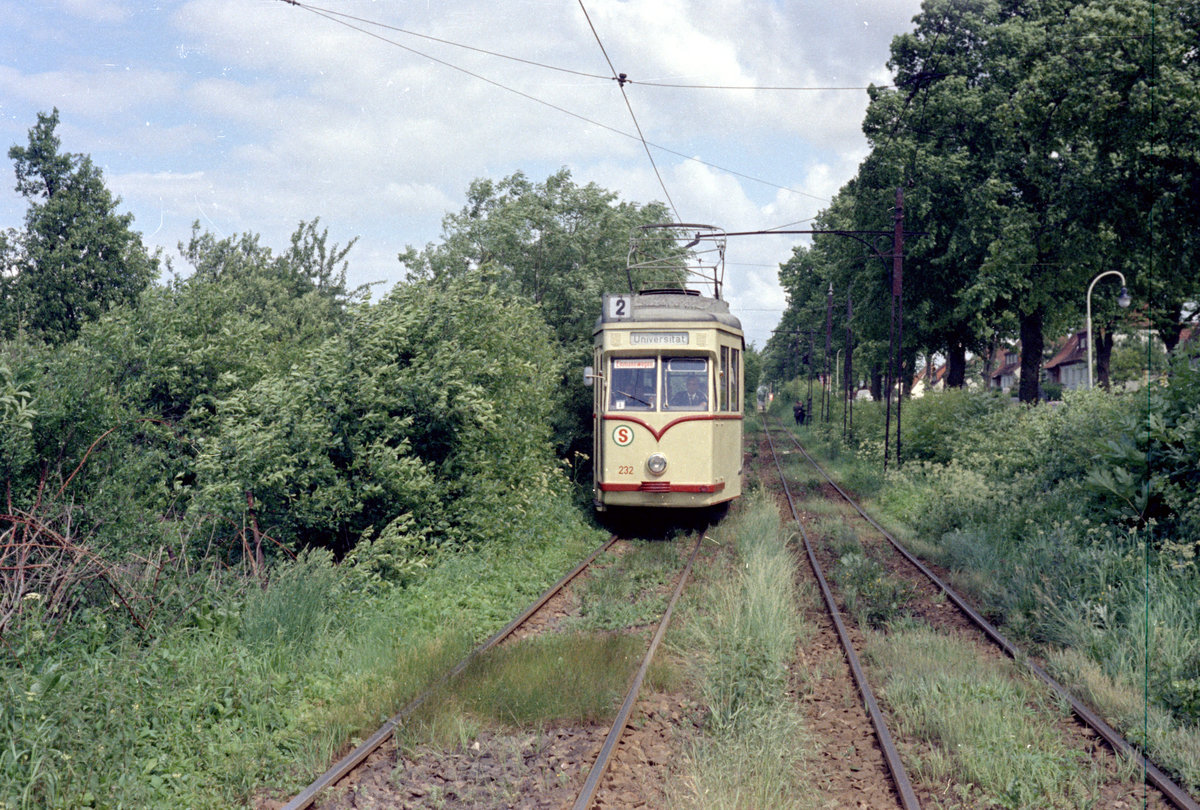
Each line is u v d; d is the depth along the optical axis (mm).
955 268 30547
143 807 4492
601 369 14102
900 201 23625
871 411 35094
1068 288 27812
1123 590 7820
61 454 7730
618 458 13727
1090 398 14156
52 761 4570
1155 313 20422
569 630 8234
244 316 12453
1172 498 9281
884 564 11719
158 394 10883
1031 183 27422
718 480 13883
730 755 5145
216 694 5930
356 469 9875
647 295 14820
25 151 20078
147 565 7332
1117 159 21422
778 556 10883
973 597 9633
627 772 5156
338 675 6695
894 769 5016
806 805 4672
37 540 6934
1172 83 18219
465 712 6008
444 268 18797
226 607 7191
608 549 13141
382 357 10289
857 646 7840
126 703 5414
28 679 5262
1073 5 26391
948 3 29406
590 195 19797
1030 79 21094
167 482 9969
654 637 7770
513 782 4973
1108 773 5047
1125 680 6309
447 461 10938
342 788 4891
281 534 9383
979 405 22234
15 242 20047
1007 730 5523
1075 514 10586
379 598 8656
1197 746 5180
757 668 6578
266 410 9500
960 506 14016
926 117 29250
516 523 12086
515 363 12734
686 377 13711
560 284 19328
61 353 8859
